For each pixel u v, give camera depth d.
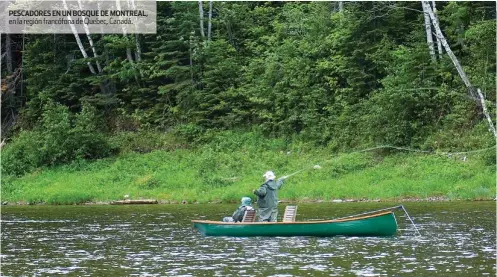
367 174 35.66
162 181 38.91
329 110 41.16
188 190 36.97
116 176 40.72
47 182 40.97
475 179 32.91
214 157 40.41
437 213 25.56
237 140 42.62
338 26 43.88
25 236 21.61
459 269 14.45
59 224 25.20
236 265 15.45
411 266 14.90
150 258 16.75
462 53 41.66
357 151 38.16
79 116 44.78
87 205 35.53
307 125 41.91
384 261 15.61
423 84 38.41
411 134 37.78
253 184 36.06
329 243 18.81
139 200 35.66
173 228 23.22
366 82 41.91
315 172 37.00
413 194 32.34
